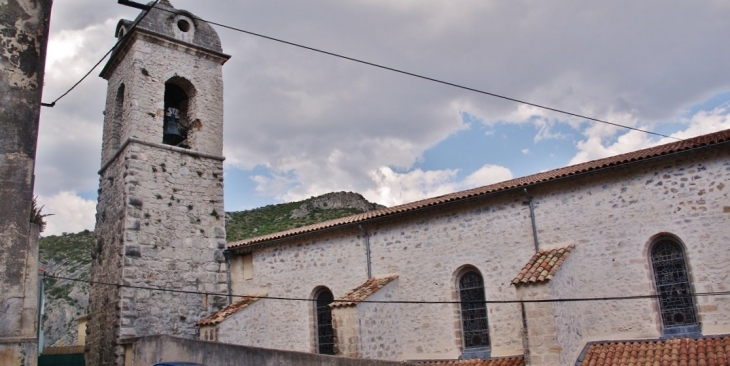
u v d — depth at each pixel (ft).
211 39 84.07
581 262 54.34
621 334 51.34
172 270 72.38
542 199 57.82
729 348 44.60
